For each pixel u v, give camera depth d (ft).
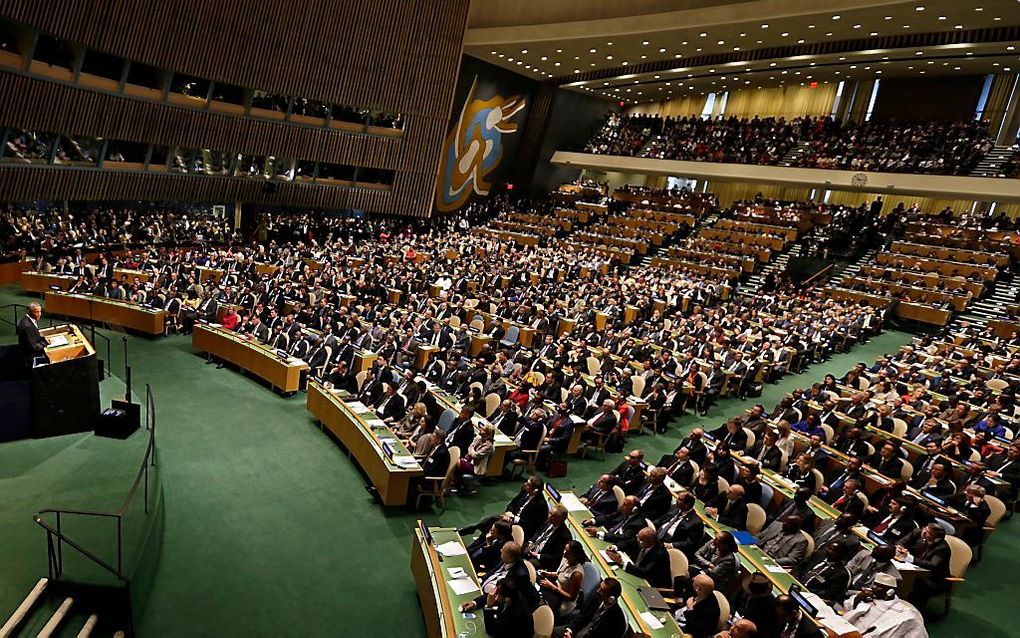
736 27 79.61
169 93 69.97
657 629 19.49
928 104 103.04
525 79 128.06
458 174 123.24
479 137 124.16
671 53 97.14
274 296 62.39
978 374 53.52
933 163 87.10
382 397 39.91
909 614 20.61
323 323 54.19
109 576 20.98
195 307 58.70
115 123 66.18
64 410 31.19
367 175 95.14
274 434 37.93
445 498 32.12
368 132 89.76
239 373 48.03
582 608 20.58
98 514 20.25
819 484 31.22
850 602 22.20
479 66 117.91
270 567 25.27
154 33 64.80
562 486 34.47
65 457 29.19
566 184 138.41
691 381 47.01
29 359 31.71
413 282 73.26
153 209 83.71
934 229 86.58
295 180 88.58
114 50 62.13
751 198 124.47
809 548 24.53
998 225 83.56
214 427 37.78
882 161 91.81
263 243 91.76
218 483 31.32
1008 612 25.43
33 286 60.75
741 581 22.65
